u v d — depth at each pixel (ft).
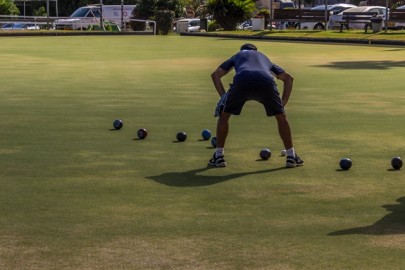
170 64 83.61
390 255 18.66
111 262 18.16
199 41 139.13
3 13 232.12
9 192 25.31
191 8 275.80
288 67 78.59
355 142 35.27
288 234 20.48
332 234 20.47
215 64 83.35
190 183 26.78
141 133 36.17
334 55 96.99
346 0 332.80
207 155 32.04
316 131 38.45
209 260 18.31
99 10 210.59
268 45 122.62
